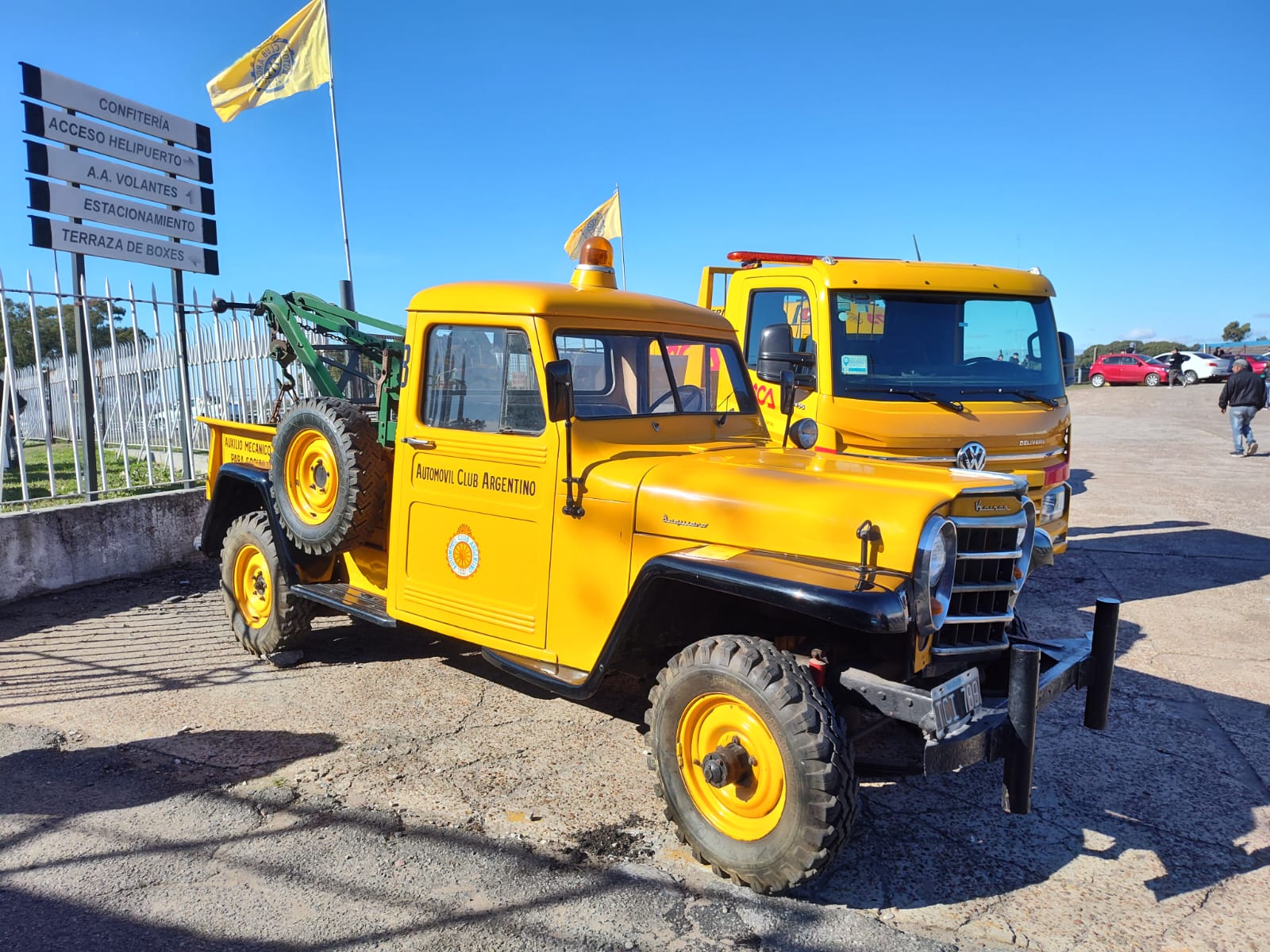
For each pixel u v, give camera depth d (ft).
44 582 23.31
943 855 11.33
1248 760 14.06
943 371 20.72
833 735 9.61
